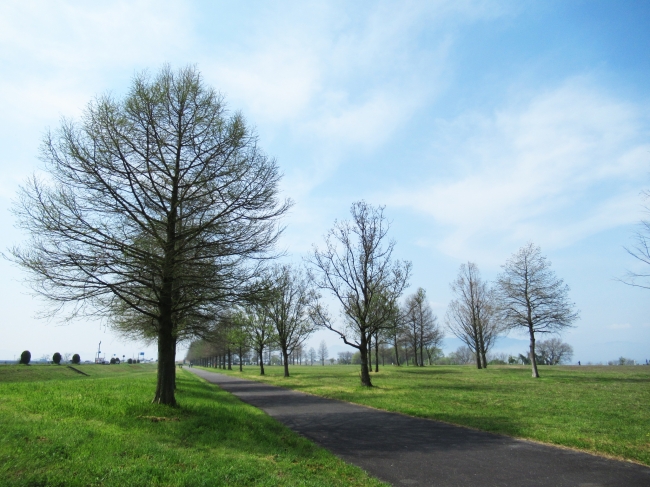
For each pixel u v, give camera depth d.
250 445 9.03
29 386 15.02
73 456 6.51
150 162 12.30
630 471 7.68
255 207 12.81
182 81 12.94
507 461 8.38
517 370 44.69
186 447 8.12
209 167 12.73
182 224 13.57
